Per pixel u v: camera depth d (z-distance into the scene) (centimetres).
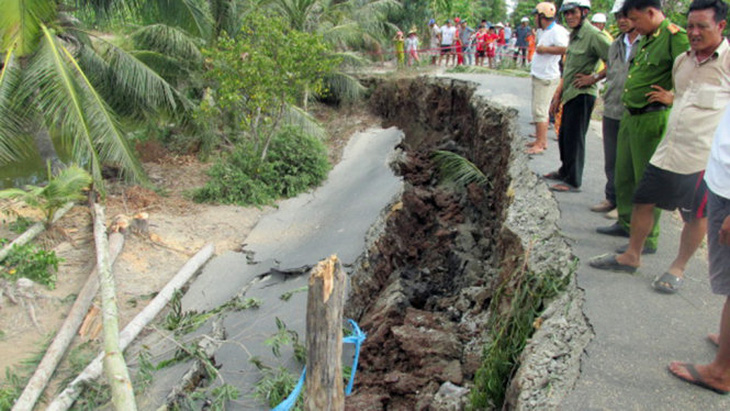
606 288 454
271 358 619
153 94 1159
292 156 1202
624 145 504
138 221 920
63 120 1005
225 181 1123
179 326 698
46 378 587
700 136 394
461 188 1064
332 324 308
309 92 1759
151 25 1262
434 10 2573
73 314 684
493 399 427
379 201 1027
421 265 900
